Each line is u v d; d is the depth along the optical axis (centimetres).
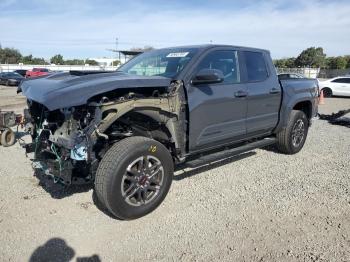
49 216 410
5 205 434
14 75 3319
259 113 562
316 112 733
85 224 393
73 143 375
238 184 511
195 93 456
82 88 366
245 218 407
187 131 457
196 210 427
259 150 695
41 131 440
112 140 425
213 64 491
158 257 332
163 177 421
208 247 348
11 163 597
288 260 326
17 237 364
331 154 678
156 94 423
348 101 2008
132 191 395
